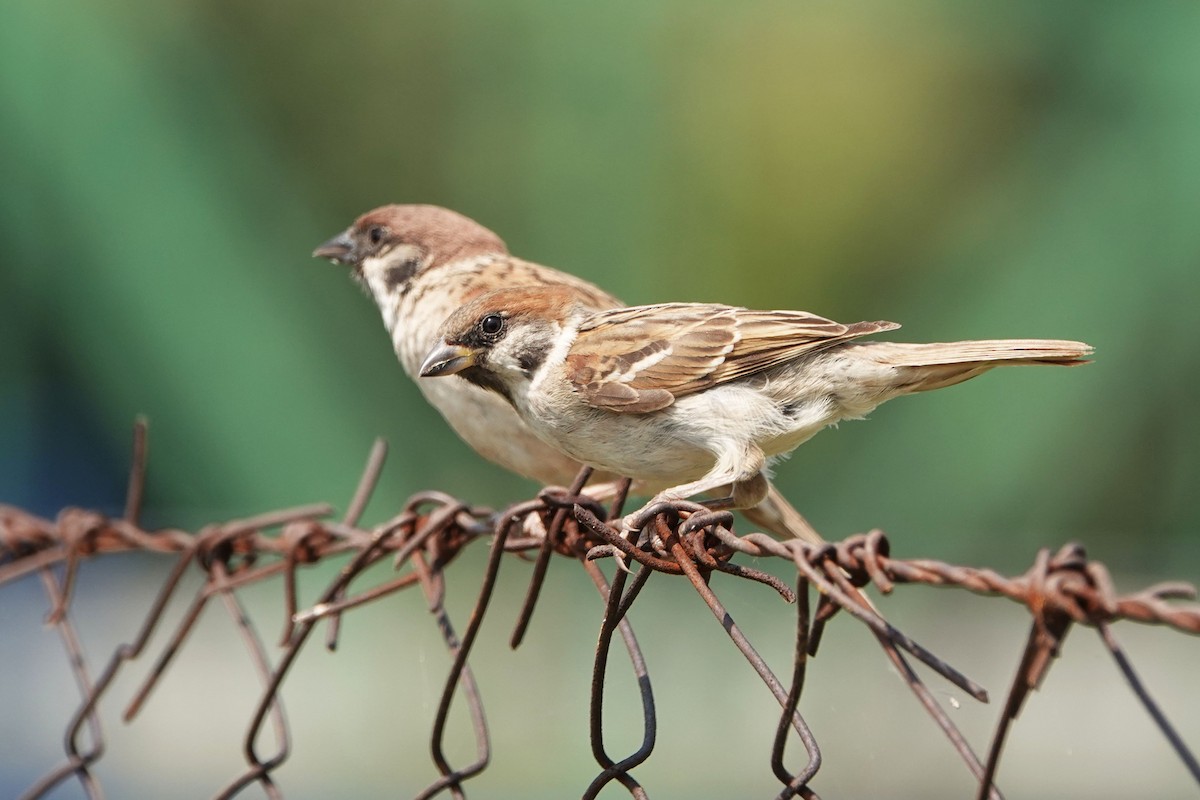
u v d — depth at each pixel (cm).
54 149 1255
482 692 1226
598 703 428
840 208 1316
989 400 1281
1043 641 350
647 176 1308
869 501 1302
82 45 1248
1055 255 1265
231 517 1323
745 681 1189
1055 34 1276
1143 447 1262
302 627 524
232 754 1267
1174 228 1230
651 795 1104
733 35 1305
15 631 1514
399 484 1321
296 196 1327
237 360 1305
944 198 1314
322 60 1316
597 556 448
